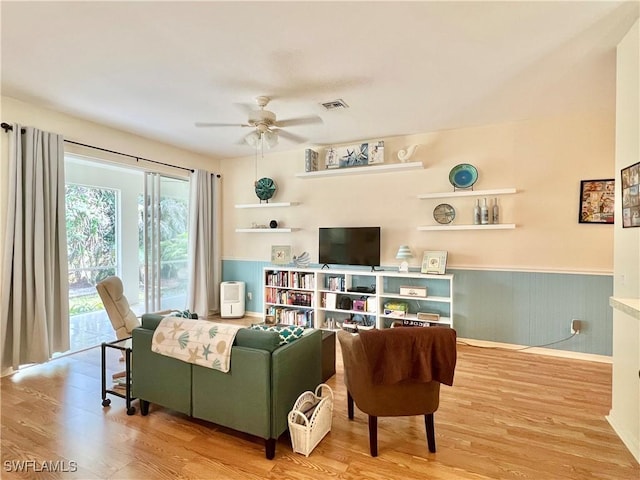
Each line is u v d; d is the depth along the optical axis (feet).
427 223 14.17
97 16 6.51
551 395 9.13
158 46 7.59
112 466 6.33
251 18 6.57
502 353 12.42
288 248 16.58
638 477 6.05
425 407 6.57
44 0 6.01
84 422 7.82
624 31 6.94
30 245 10.68
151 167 15.20
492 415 8.13
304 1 6.05
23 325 10.77
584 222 11.77
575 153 11.87
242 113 11.75
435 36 7.16
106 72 8.83
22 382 9.93
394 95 10.25
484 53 7.84
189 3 6.11
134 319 10.42
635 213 6.59
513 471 6.20
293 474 6.15
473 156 13.33
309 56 8.00
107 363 11.46
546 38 7.21
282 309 16.37
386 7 6.22
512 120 12.56
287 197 17.24
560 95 10.25
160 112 11.68
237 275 18.83
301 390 7.36
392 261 14.84
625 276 7.03
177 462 6.47
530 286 12.55
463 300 13.57
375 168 14.25
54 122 11.57
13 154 10.33
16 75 9.00
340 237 15.31
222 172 19.07
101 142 13.07
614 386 7.61
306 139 14.99
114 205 19.49
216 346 6.86
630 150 6.84
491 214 12.91
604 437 7.23
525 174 12.56
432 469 6.28
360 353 6.43
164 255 16.46
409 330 6.36
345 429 7.62
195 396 7.25
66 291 11.73
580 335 11.88
